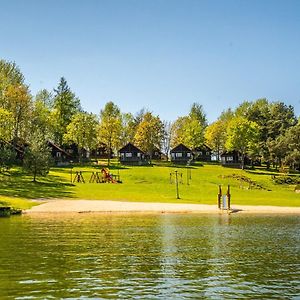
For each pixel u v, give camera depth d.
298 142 147.25
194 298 19.61
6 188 87.06
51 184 97.69
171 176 121.12
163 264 26.86
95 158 170.38
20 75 141.75
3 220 53.31
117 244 34.59
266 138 172.62
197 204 77.88
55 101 164.75
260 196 98.44
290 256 29.69
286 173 145.25
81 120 142.25
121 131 164.38
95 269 25.28
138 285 21.80
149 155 167.50
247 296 19.98
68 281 22.41
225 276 23.77
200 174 130.12
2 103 125.06
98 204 73.56
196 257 29.22
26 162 98.81
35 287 21.17
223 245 34.53
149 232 42.44
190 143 169.12
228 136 156.62
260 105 187.00
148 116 168.25
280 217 60.31
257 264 26.94
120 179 114.94
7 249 31.67
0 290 20.64
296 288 21.38
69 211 65.25
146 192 95.62
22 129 131.00
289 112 185.75
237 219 57.03
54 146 140.00
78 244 34.34
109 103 191.00
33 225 47.75
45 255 29.42
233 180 122.38
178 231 43.47
